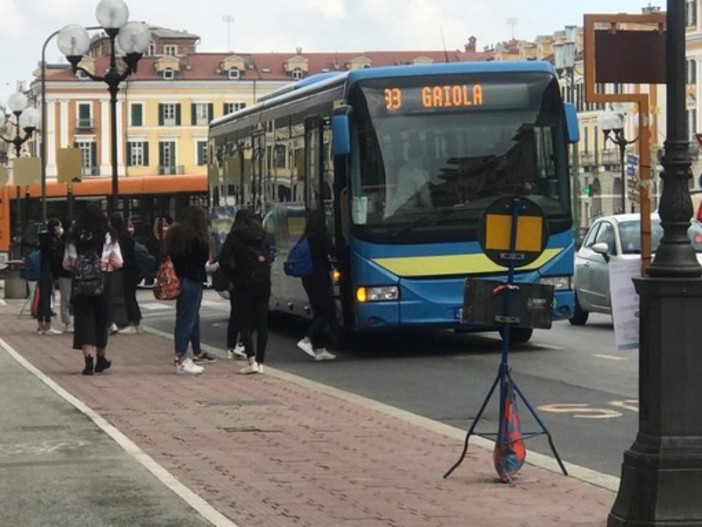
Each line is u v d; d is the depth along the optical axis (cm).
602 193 10406
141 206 4838
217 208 2978
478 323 1017
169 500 966
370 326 1986
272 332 2630
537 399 1560
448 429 1323
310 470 1095
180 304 1852
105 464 1120
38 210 4988
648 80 1092
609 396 1581
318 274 2041
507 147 2014
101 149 13350
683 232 806
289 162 2341
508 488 1014
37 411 1457
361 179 1992
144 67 13612
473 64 2023
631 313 925
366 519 903
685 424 795
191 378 1802
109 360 2020
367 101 1995
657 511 787
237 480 1050
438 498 977
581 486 1021
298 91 2298
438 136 2003
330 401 1545
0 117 4544
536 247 1017
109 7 2702
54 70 13412
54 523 896
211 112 13675
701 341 797
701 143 2953
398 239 1984
